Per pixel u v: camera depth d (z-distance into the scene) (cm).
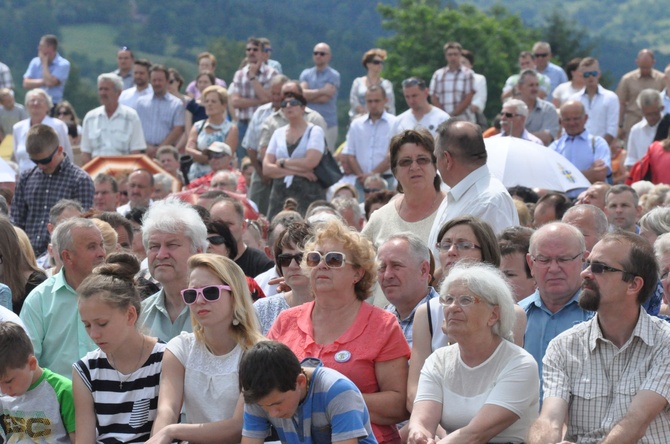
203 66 4169
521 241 1524
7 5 15700
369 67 3778
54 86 4262
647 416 1188
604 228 1708
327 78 3719
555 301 1410
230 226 1858
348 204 2173
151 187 2577
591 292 1234
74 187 2442
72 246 1535
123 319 1302
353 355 1279
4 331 1300
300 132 2758
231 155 2955
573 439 1250
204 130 3125
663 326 1233
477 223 1406
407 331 1412
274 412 1129
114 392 1318
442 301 1245
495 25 8950
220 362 1302
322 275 1289
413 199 1694
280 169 2725
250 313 1306
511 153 2356
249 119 3584
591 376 1245
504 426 1216
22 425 1328
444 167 1617
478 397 1238
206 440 1258
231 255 1750
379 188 2758
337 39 16350
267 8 17388
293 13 18675
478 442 1203
